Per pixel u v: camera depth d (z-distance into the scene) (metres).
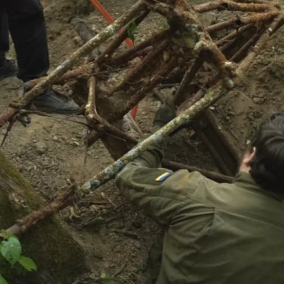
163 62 2.55
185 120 2.15
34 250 2.34
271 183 1.84
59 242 2.45
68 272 2.51
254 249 1.82
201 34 2.20
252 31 2.98
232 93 3.68
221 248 1.83
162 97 3.61
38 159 3.29
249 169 1.91
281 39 3.97
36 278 2.38
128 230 2.91
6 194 2.29
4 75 4.00
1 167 2.32
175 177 1.98
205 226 1.85
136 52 2.67
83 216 2.95
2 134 3.43
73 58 2.31
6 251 1.94
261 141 1.83
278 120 1.87
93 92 2.51
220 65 2.14
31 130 3.47
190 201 1.90
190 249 1.87
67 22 4.66
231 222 1.84
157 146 2.26
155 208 1.96
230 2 2.62
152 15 4.35
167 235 2.00
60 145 3.39
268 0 3.01
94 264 2.73
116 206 3.00
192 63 2.82
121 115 2.65
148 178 2.01
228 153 3.22
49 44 4.50
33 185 3.12
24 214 2.32
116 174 2.14
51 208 2.25
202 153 3.36
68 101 3.31
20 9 3.26
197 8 2.48
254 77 3.79
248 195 1.87
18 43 3.37
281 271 1.82
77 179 3.18
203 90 2.74
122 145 2.67
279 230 1.84
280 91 3.75
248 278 1.82
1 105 3.79
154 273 2.74
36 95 2.36
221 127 3.20
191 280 1.88
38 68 3.46
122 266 2.75
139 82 2.61
